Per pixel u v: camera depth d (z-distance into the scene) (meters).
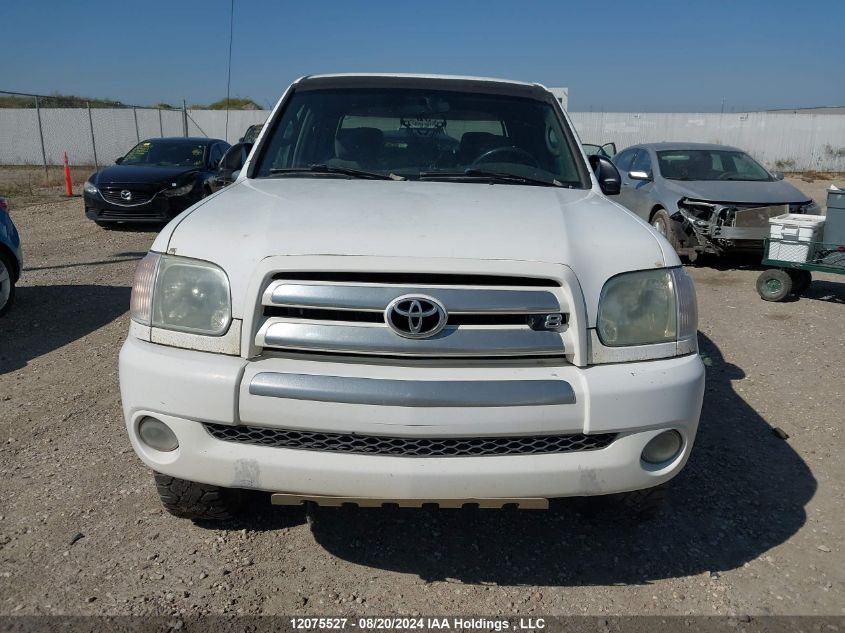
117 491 3.36
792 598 2.73
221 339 2.50
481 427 2.39
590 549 3.04
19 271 6.71
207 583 2.73
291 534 3.08
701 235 9.47
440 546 3.04
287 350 2.49
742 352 5.91
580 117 33.66
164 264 2.63
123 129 28.64
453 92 4.09
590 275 2.56
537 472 2.47
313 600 2.66
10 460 3.64
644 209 10.47
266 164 3.72
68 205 15.76
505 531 3.16
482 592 2.74
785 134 33.22
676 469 2.69
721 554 3.02
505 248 2.55
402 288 2.44
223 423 2.45
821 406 4.70
